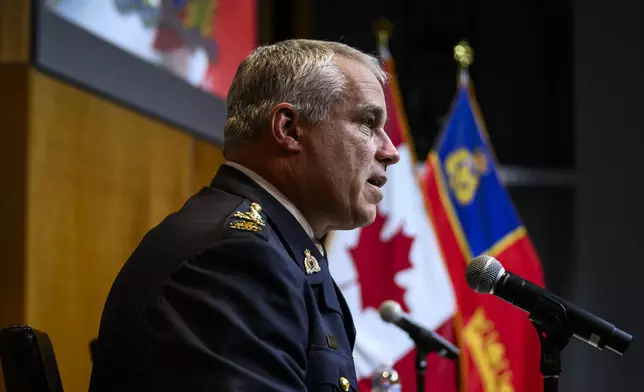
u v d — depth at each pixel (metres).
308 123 2.81
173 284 2.39
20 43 4.98
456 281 7.60
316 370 2.52
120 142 5.90
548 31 10.84
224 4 7.57
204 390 2.21
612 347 2.77
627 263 10.43
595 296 10.38
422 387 4.30
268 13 9.36
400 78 10.48
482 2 10.80
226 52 7.59
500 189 8.02
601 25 10.75
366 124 2.88
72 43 5.34
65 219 5.24
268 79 2.85
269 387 2.25
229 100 2.95
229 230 2.49
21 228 4.88
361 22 10.54
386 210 7.29
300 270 2.57
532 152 10.67
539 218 10.52
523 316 7.68
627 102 10.62
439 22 10.66
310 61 2.85
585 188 10.53
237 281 2.38
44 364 2.51
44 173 5.05
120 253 5.87
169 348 2.29
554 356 2.84
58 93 5.23
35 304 4.91
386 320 4.33
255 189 2.77
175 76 6.68
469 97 8.22
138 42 6.16
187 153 6.97
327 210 2.85
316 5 10.48
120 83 5.89
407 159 7.46
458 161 7.96
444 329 7.20
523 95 10.73
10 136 4.93
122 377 2.39
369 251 7.14
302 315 2.47
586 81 10.69
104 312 2.56
